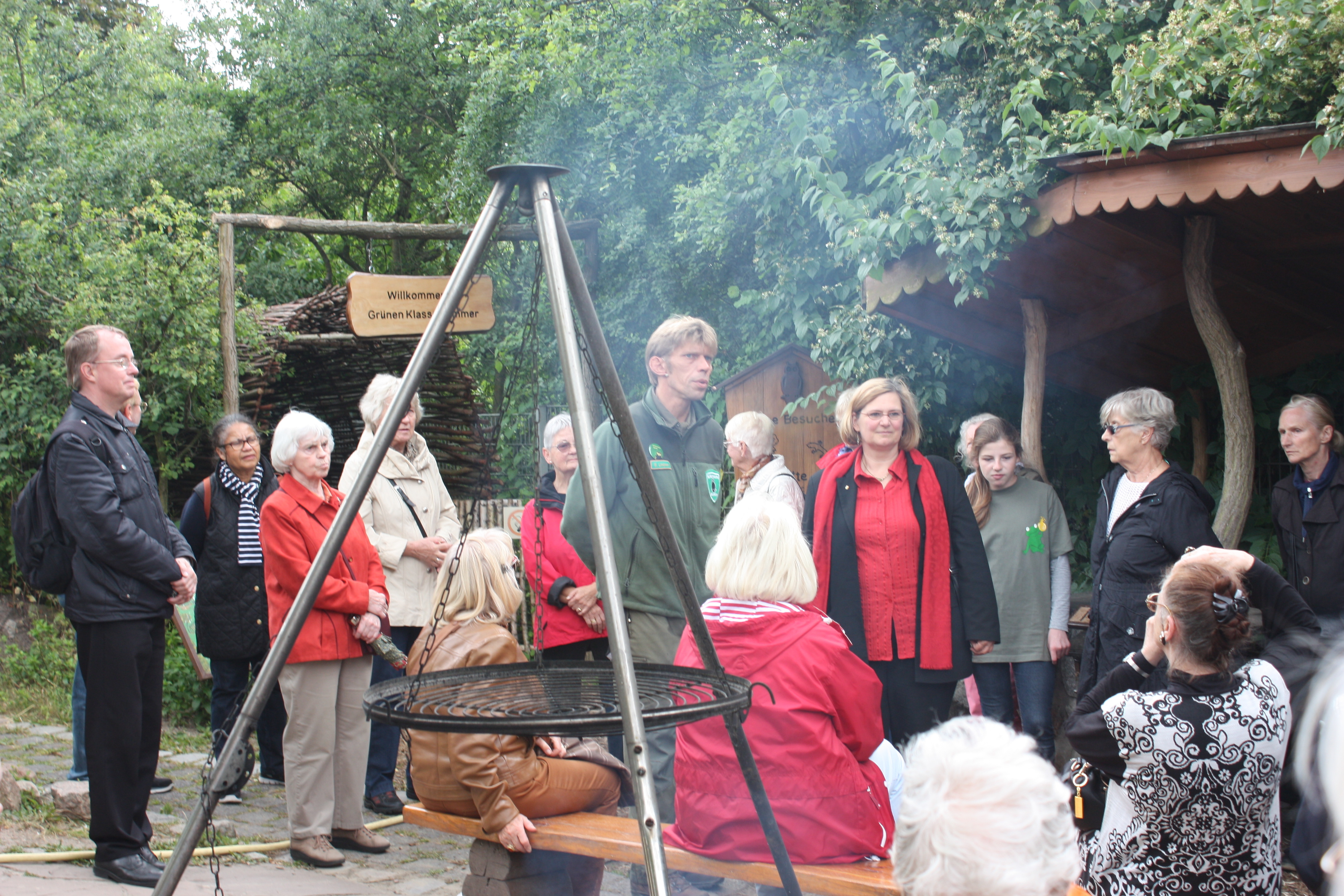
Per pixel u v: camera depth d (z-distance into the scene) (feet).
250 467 18.93
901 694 13.41
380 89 69.62
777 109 20.81
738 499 17.93
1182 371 22.02
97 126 52.31
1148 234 16.40
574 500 12.78
